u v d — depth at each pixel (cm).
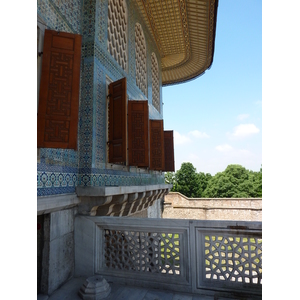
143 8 771
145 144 552
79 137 408
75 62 312
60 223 338
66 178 360
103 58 469
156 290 311
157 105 1000
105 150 453
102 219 356
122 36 613
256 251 287
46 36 301
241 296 283
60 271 331
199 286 299
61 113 296
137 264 335
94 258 354
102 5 475
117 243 349
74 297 300
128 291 308
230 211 1748
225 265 296
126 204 530
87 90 420
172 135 1004
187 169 3197
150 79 887
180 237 317
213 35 856
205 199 1805
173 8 775
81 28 439
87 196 382
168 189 941
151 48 919
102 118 448
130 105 568
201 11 768
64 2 381
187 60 1106
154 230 328
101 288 297
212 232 303
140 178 670
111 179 471
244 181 2998
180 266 312
